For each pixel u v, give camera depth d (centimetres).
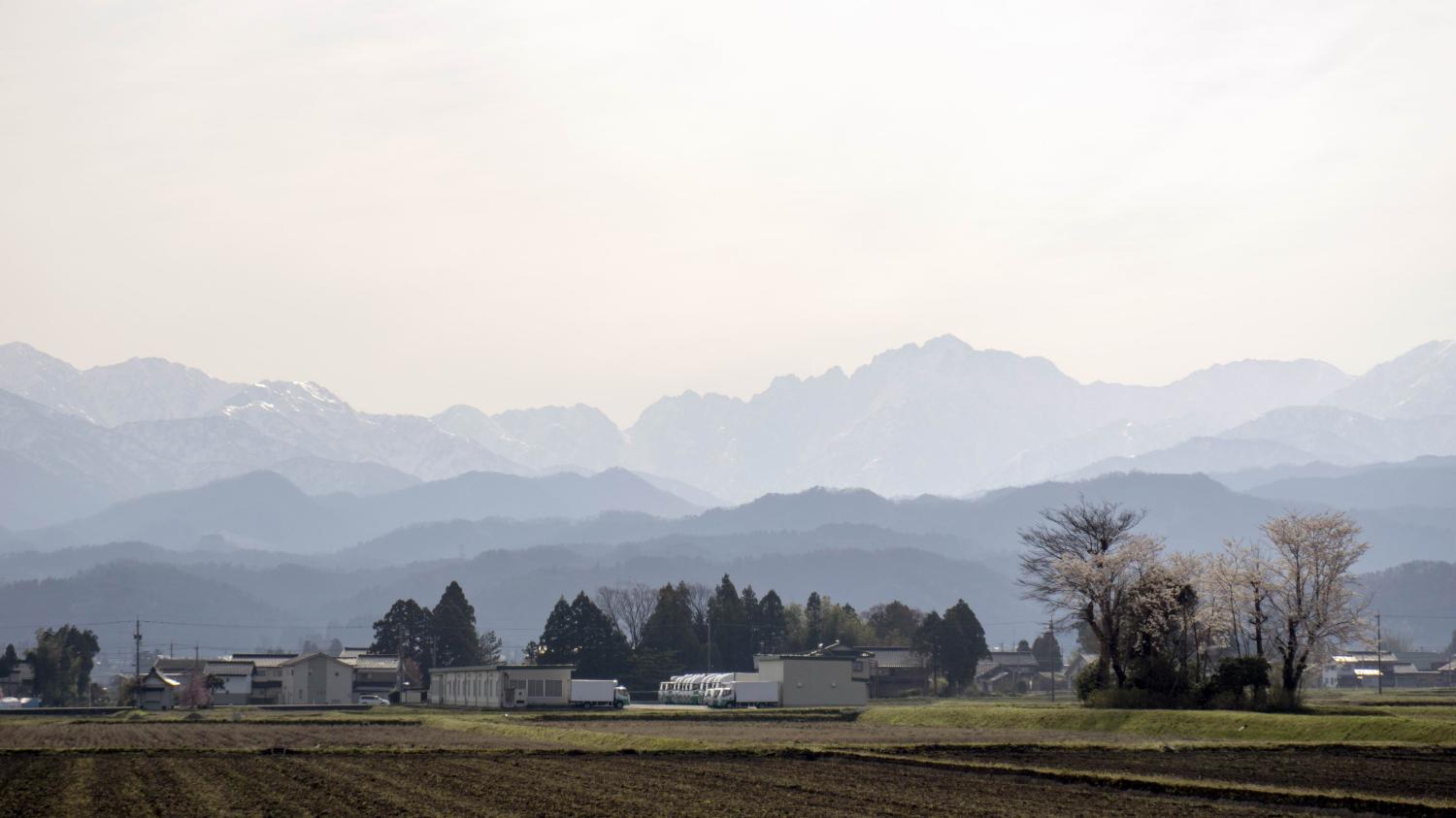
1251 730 15888
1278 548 19238
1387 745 14138
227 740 16525
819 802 9625
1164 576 19388
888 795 10119
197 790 10625
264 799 10012
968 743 14700
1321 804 9581
